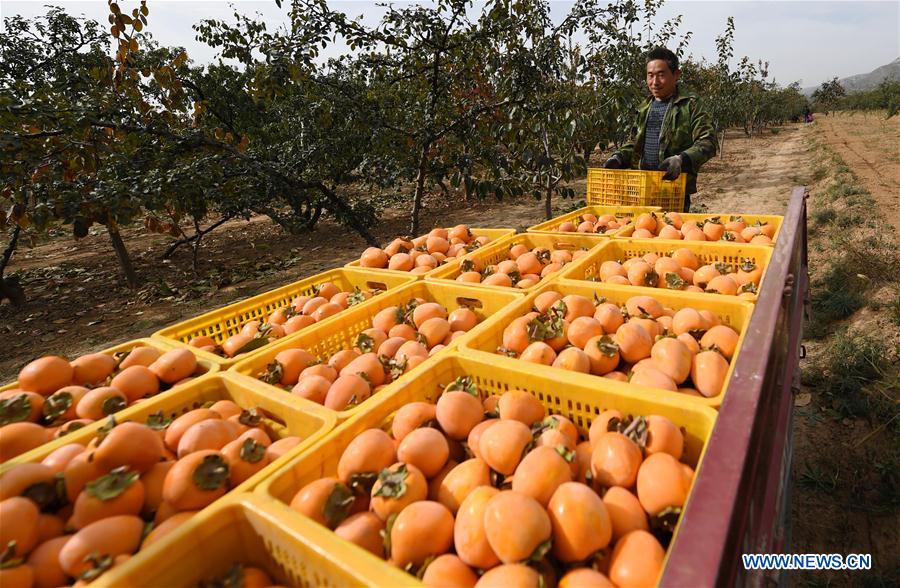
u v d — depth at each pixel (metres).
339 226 11.56
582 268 3.11
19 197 5.09
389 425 1.78
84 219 5.20
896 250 6.06
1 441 1.62
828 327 4.67
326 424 1.65
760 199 11.58
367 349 2.45
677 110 4.66
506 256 3.74
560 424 1.65
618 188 4.83
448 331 2.56
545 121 7.77
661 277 2.90
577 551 1.19
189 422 1.71
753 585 0.96
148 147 6.71
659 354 1.98
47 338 6.23
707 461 0.95
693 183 4.67
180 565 1.15
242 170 7.44
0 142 4.97
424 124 8.34
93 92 6.46
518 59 7.58
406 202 14.21
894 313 4.42
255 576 1.20
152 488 1.43
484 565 1.23
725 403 1.12
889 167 13.23
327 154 9.70
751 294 2.46
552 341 2.22
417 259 3.56
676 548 0.79
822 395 3.72
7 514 1.24
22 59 9.48
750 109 31.11
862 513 2.78
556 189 8.65
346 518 1.41
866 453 3.15
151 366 2.18
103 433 1.54
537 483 1.33
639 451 1.45
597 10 7.90
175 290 7.59
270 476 1.38
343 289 3.60
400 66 8.44
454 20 7.62
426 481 1.53
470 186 7.53
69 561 1.19
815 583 2.41
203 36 8.09
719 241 3.34
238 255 9.70
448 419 1.69
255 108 10.57
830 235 7.22
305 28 7.54
